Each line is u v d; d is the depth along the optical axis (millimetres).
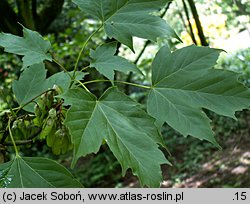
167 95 371
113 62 415
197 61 376
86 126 316
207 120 360
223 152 2020
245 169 1780
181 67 377
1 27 1231
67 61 1697
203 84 369
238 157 1906
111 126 324
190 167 1980
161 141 332
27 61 417
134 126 331
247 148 1961
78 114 318
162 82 376
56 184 337
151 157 320
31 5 1384
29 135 420
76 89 329
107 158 2166
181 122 359
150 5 412
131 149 320
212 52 378
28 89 449
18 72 2064
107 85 1678
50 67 1180
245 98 363
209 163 1968
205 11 2363
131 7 412
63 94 323
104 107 332
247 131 2088
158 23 403
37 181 336
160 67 380
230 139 2109
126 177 2082
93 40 1792
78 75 449
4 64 2049
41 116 402
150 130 332
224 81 367
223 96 365
